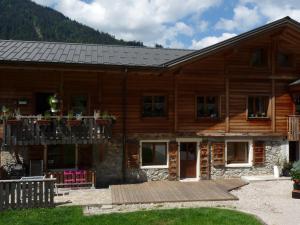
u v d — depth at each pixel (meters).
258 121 22.16
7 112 17.61
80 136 18.28
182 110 21.06
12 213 13.45
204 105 21.59
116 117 20.22
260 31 21.06
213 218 12.65
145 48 24.39
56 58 19.12
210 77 21.39
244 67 21.88
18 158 19.09
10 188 14.20
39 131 17.73
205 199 15.98
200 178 21.30
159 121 20.81
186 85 21.09
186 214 13.20
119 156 20.31
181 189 18.14
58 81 19.62
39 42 23.05
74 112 19.95
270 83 22.30
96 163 20.02
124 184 19.72
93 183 18.73
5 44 21.62
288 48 22.56
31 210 13.85
